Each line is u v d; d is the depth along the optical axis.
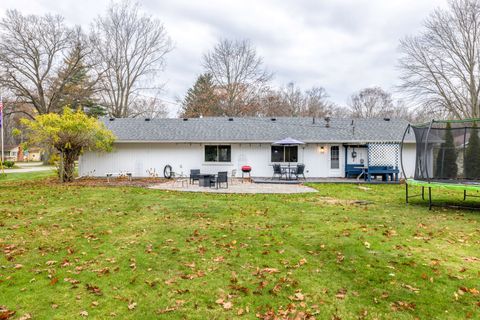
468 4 22.73
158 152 18.38
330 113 46.81
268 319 3.01
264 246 5.19
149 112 37.00
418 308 3.19
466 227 6.43
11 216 7.35
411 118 34.53
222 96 37.53
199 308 3.22
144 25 32.28
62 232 6.02
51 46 30.27
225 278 3.94
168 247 5.13
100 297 3.44
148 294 3.51
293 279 3.89
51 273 4.05
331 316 3.06
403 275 3.96
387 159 16.42
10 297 3.41
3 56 26.84
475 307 3.20
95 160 18.48
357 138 17.81
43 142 14.55
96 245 5.23
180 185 14.37
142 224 6.69
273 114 38.25
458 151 10.80
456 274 3.98
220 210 8.19
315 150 18.06
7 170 26.59
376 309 3.18
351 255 4.69
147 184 14.70
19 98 29.70
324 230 6.12
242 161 18.27
